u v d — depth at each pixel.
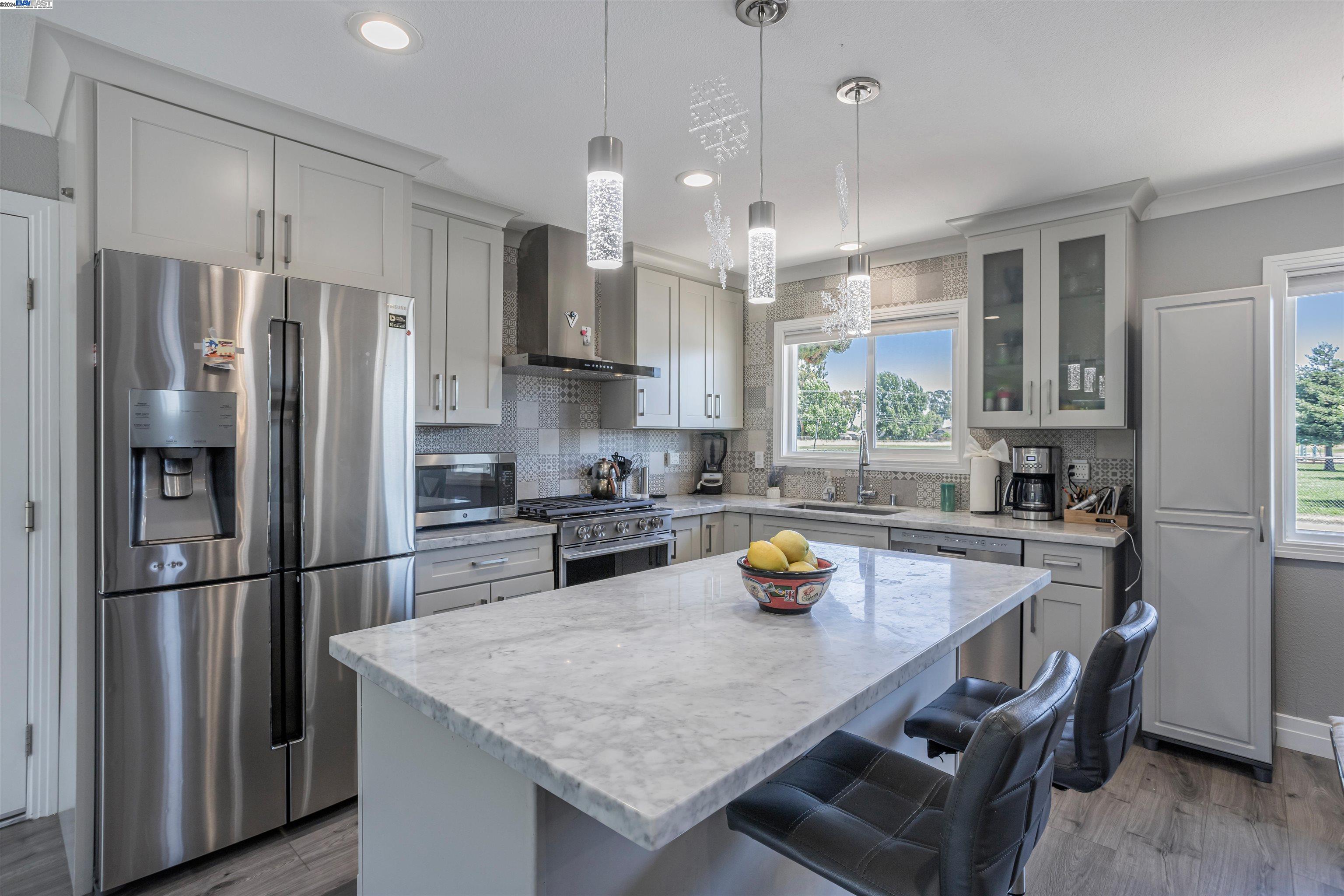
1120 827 2.23
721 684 1.08
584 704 1.01
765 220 1.61
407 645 1.29
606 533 3.35
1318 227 2.76
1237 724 2.61
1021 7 1.72
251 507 2.08
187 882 1.96
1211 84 2.10
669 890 1.21
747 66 2.00
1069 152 2.59
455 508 3.00
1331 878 1.96
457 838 1.11
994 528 3.08
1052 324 3.14
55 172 2.31
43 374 2.30
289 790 2.19
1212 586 2.67
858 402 4.26
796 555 1.55
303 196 2.33
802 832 1.12
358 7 1.71
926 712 1.65
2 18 1.75
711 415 4.42
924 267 3.90
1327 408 2.82
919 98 2.18
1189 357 2.72
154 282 1.92
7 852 2.12
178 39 1.84
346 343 2.31
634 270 3.91
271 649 2.14
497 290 3.27
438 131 2.41
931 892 0.98
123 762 1.88
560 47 1.90
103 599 1.84
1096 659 1.39
